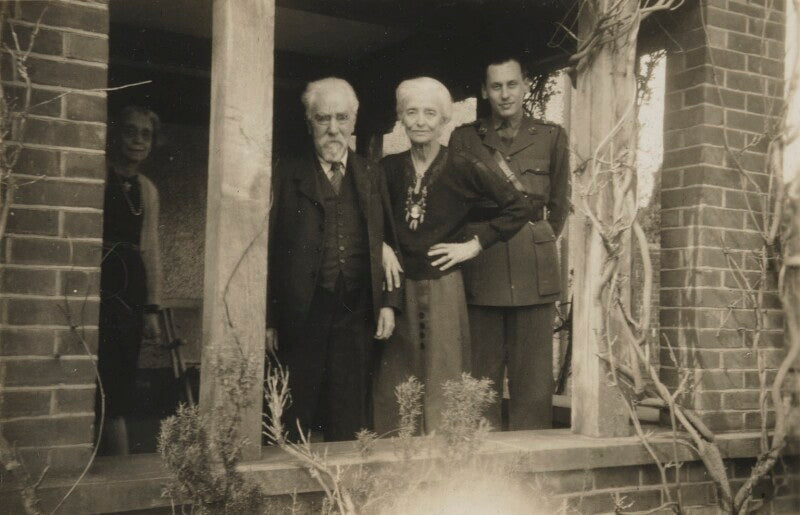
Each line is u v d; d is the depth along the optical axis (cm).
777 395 384
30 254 285
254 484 300
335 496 306
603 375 399
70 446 290
